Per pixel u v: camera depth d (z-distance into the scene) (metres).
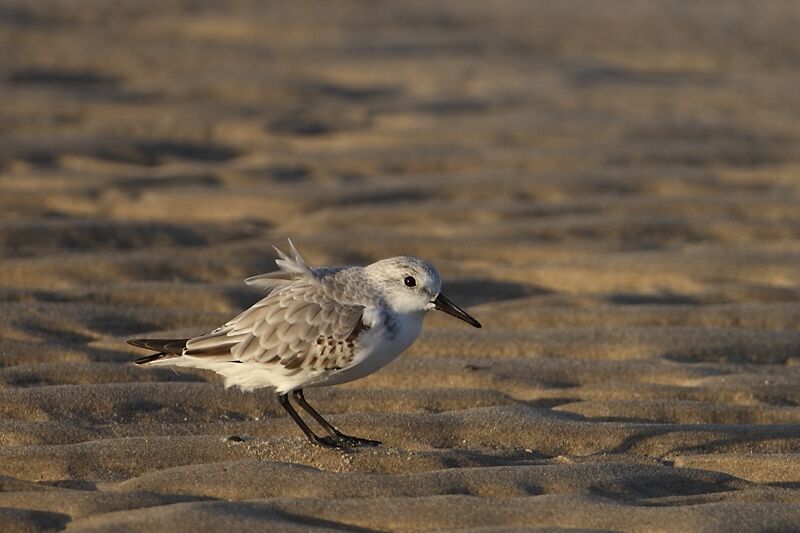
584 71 21.12
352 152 16.33
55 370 9.38
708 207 14.54
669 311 11.28
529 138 17.06
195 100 18.44
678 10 26.00
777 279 12.37
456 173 15.65
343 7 24.64
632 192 15.07
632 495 7.50
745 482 7.78
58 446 7.93
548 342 10.52
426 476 7.52
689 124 17.94
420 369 9.78
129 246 12.86
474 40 22.83
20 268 11.72
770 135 17.59
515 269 12.59
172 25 22.41
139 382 9.29
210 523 6.68
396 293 8.34
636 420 9.02
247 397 9.09
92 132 16.64
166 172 15.30
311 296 8.20
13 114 17.09
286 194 14.56
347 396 9.23
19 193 14.20
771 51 23.03
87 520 6.78
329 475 7.47
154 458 7.88
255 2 24.48
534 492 7.43
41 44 20.67
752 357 10.43
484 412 8.90
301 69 20.33
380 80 20.06
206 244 13.12
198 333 10.58
